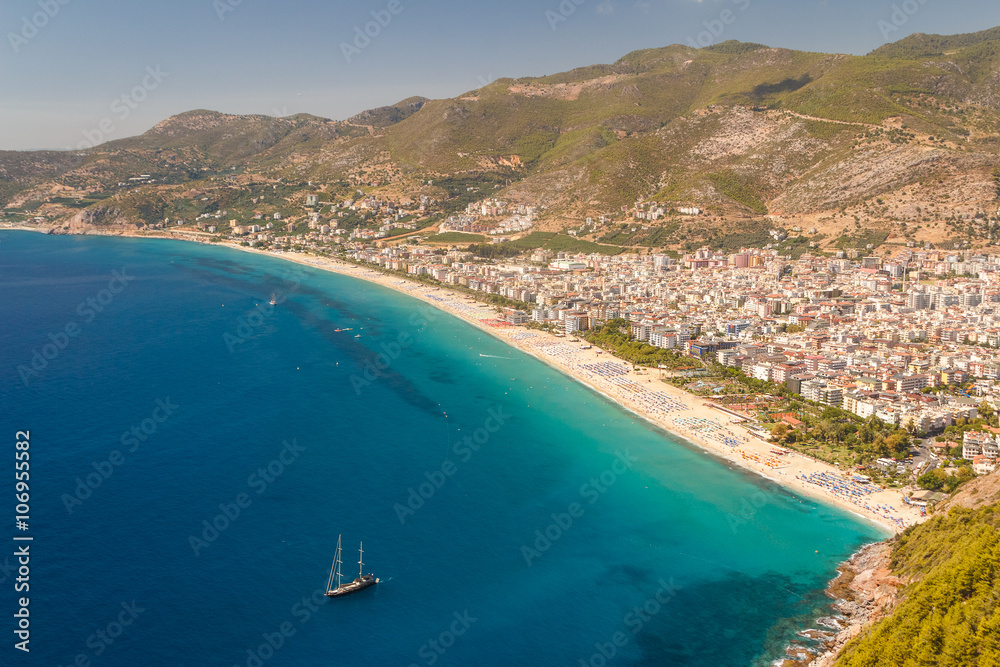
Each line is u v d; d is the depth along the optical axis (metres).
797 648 175.00
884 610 182.88
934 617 156.25
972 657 144.12
